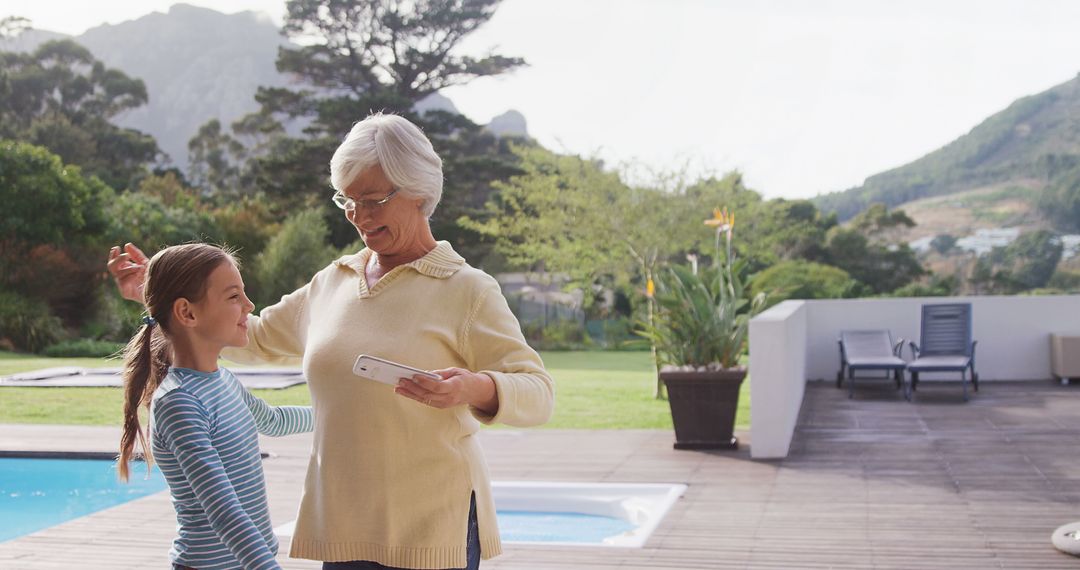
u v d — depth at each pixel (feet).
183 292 6.29
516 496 18.21
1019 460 20.65
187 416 6.07
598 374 48.21
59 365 47.16
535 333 79.97
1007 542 14.29
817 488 18.33
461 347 6.32
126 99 173.47
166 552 14.49
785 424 21.49
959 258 126.41
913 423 26.05
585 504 17.92
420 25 114.21
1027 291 123.95
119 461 6.73
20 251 67.82
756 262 85.05
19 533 18.26
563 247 59.72
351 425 6.21
